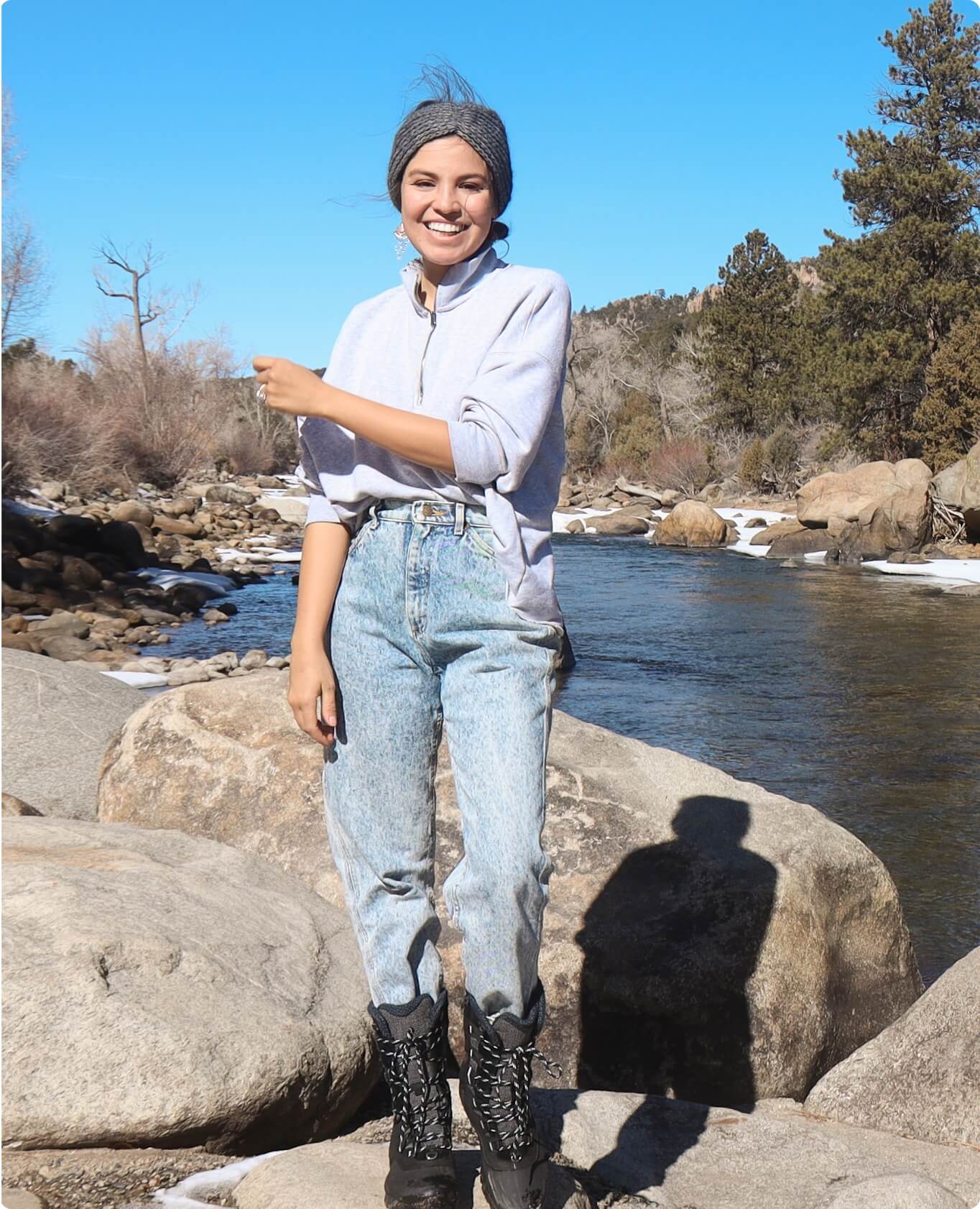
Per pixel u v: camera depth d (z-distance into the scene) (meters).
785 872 3.41
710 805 3.64
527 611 1.89
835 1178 2.37
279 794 3.62
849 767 7.93
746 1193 2.30
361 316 2.09
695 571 22.61
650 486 50.44
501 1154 1.93
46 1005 2.16
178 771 3.71
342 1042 2.45
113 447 31.36
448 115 1.94
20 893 2.42
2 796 3.70
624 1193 2.26
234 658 11.37
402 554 1.91
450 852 3.39
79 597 14.99
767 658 12.54
